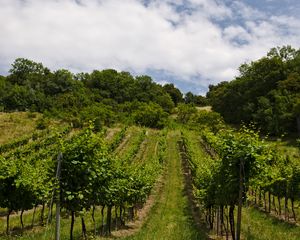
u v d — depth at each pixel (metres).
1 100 106.81
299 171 23.59
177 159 57.38
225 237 19.62
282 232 20.34
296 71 93.69
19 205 18.20
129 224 23.64
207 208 22.58
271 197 33.66
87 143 11.57
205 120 82.19
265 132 80.06
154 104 117.06
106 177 13.49
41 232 19.78
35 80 126.62
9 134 74.81
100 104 114.06
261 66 98.88
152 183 31.38
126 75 148.38
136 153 58.22
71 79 126.44
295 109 73.31
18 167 18.08
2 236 18.47
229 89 105.25
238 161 13.33
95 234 18.45
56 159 11.63
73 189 11.39
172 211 28.45
